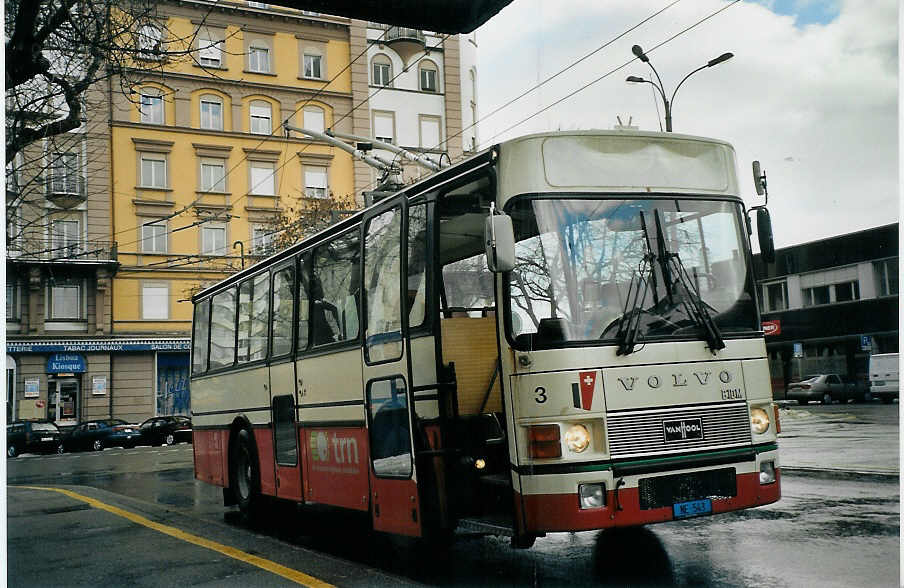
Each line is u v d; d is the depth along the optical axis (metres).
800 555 7.12
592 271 6.78
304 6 5.84
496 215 6.49
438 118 48.53
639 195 7.07
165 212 43.09
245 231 44.47
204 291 14.04
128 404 42.44
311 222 39.22
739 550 7.46
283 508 11.84
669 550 7.67
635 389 6.60
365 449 8.42
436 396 7.24
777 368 47.81
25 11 9.74
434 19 6.09
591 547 8.09
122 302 42.38
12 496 14.96
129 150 42.56
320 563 7.56
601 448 6.46
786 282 47.31
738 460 6.84
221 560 7.91
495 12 6.07
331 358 9.19
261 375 11.17
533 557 7.83
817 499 10.05
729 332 7.08
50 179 15.84
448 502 7.16
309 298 9.91
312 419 9.60
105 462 28.03
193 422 14.27
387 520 7.98
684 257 7.07
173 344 43.00
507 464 6.74
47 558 8.46
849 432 20.59
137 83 11.94
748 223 7.47
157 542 9.10
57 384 41.50
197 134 43.88
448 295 7.96
